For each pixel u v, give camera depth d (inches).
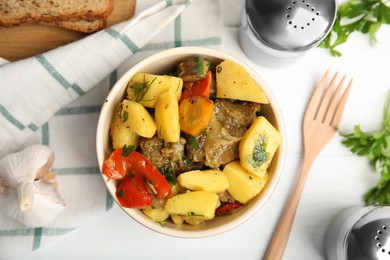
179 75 16.6
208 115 15.5
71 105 19.1
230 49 19.3
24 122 18.7
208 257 19.1
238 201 16.6
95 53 18.0
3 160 18.1
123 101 15.9
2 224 18.8
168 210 15.7
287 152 19.3
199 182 15.7
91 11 18.3
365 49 19.5
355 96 19.6
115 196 16.0
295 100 19.4
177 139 15.6
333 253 18.2
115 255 19.0
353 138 19.0
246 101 16.7
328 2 16.8
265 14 16.6
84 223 18.7
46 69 17.9
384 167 18.9
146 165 15.7
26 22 18.6
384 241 17.0
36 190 17.9
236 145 16.3
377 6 18.9
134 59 19.0
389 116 19.2
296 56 17.5
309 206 19.3
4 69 17.9
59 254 19.0
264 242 19.1
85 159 19.0
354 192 19.4
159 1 19.0
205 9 18.9
